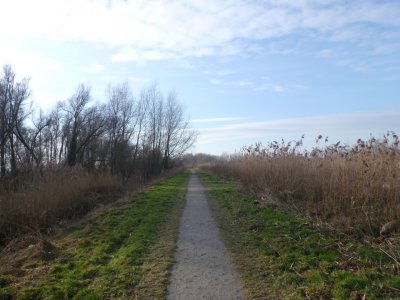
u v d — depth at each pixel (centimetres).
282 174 1587
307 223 1092
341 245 888
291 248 917
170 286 723
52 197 1631
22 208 1472
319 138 1509
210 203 1784
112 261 899
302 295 661
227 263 853
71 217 1628
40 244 1054
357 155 1298
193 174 5497
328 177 1316
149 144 4678
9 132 3847
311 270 763
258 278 756
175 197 2038
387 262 766
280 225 1130
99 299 679
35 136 4288
